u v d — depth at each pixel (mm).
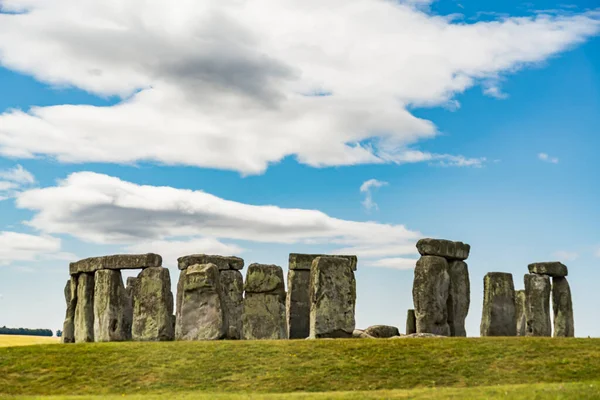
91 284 44031
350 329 36969
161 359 31828
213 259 46812
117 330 41344
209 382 29438
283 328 42250
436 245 41625
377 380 29016
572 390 24828
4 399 27422
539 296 45781
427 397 24938
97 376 30484
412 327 44281
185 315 37281
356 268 46406
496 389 25781
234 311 46344
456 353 31328
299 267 46875
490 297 42531
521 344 32312
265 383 29031
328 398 25297
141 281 39875
